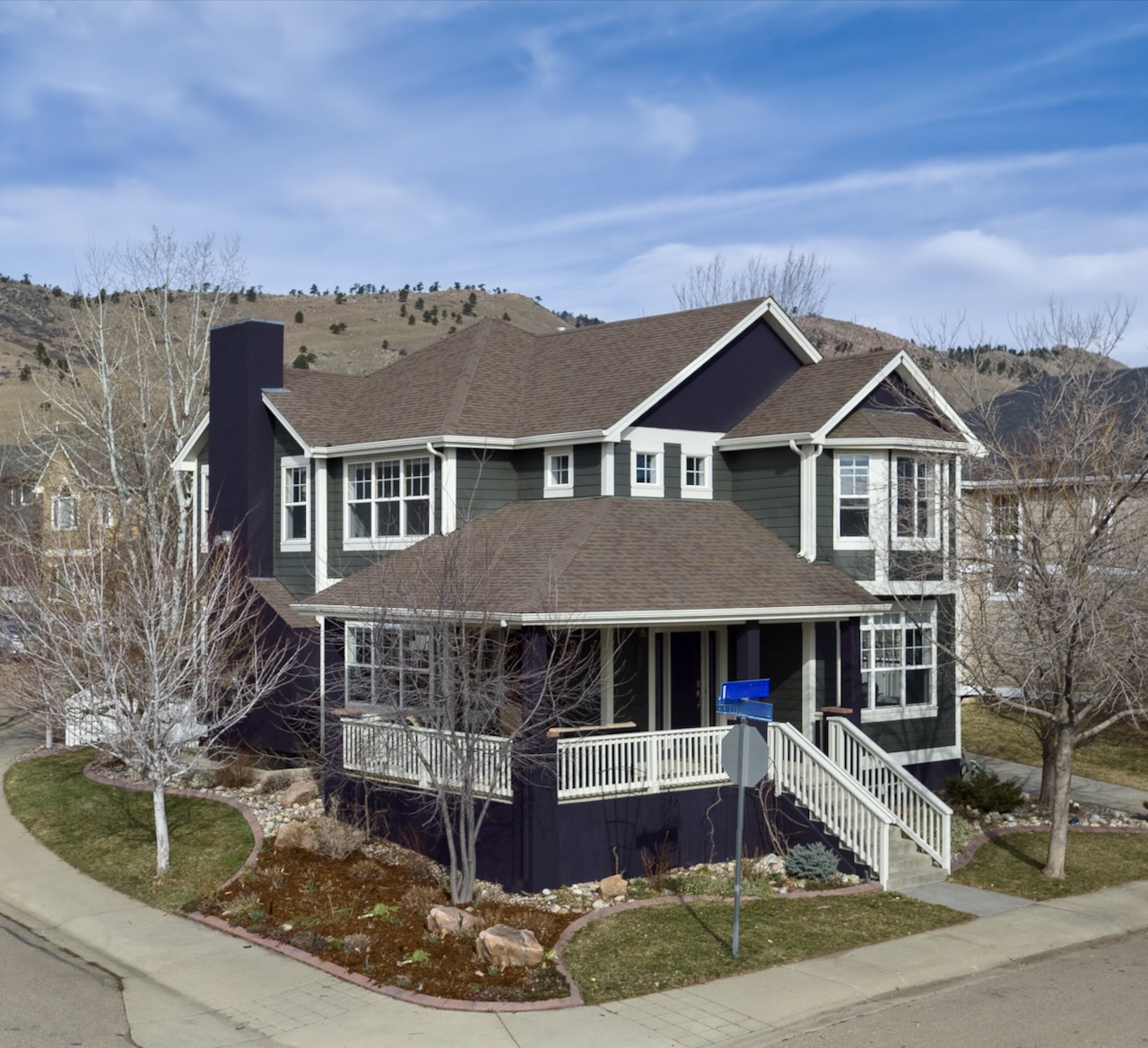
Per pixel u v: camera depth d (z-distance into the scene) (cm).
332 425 2673
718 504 2453
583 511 2269
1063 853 1886
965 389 2222
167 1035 1259
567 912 1658
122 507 2917
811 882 1836
